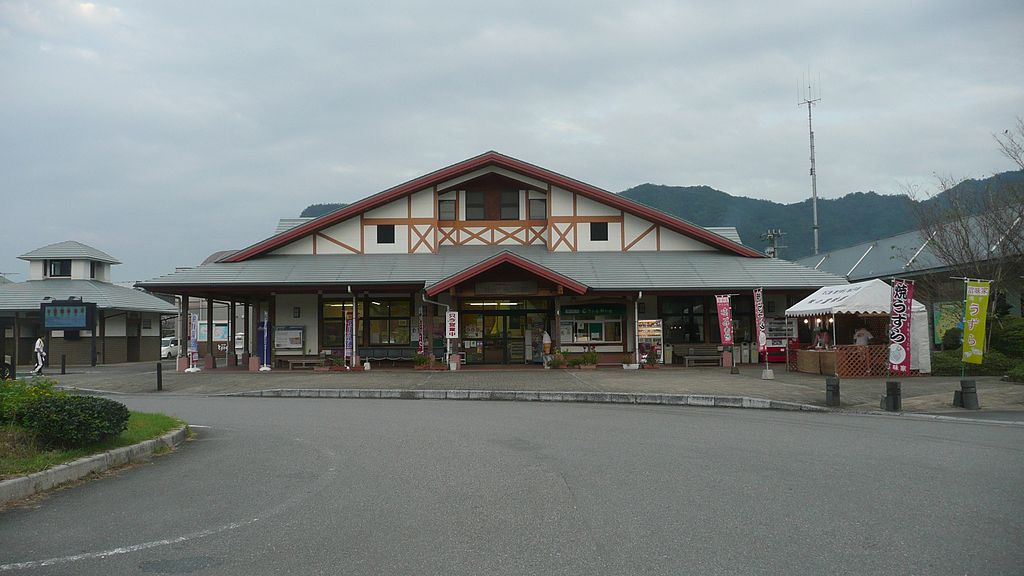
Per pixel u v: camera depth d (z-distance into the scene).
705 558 4.99
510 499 6.82
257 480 7.85
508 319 27.97
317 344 27.84
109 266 44.84
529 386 19.39
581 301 27.92
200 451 9.88
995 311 23.84
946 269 26.47
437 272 26.41
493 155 28.61
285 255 28.69
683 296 28.19
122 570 4.87
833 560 4.92
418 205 28.98
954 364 20.50
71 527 5.97
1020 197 23.45
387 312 28.00
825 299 22.66
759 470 8.09
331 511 6.43
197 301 46.66
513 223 29.66
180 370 25.77
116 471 8.42
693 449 9.66
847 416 14.09
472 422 12.89
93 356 35.38
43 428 8.47
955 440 10.35
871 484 7.29
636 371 24.14
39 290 39.69
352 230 28.88
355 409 15.45
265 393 19.36
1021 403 15.21
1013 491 6.93
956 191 26.98
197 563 5.01
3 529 5.91
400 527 5.87
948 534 5.50
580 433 11.34
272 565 4.95
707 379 20.86
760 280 26.56
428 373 23.72
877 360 21.09
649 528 5.77
